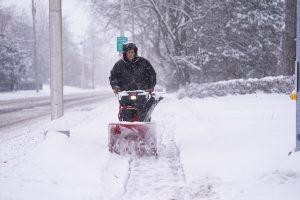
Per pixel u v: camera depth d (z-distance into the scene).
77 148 7.82
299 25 5.95
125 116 8.29
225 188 5.40
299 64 5.96
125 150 7.97
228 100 21.16
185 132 10.77
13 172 6.18
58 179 5.89
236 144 8.05
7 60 49.91
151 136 7.93
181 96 27.50
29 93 47.69
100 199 5.20
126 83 8.60
